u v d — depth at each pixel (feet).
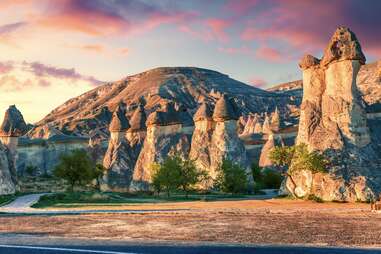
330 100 191.01
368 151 178.50
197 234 72.08
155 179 254.68
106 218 105.09
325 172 174.29
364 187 164.76
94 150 467.11
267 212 120.67
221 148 303.07
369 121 199.72
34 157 510.58
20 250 53.52
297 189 184.24
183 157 322.14
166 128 335.06
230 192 261.24
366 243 61.16
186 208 139.13
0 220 101.24
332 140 181.88
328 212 120.78
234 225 87.45
